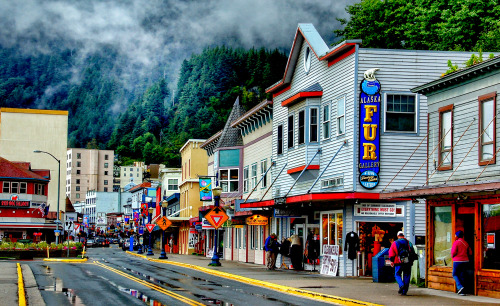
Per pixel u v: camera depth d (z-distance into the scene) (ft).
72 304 53.83
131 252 249.14
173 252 263.08
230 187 151.84
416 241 89.15
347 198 88.12
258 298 60.54
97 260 163.94
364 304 54.70
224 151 153.69
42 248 193.57
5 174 265.54
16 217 265.34
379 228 91.35
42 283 75.82
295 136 109.60
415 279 73.31
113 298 58.75
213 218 115.24
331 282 77.71
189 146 220.43
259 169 136.05
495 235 60.39
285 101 110.73
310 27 110.32
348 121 92.79
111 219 639.76
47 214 276.21
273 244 105.50
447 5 145.07
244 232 145.48
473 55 92.07
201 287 71.87
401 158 90.48
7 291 61.77
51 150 324.60
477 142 65.21
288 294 65.87
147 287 70.74
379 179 89.81
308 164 102.22
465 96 68.13
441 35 137.90
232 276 88.79
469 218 65.98
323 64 103.40
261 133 136.15
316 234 103.91
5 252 177.27
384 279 77.66
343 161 93.71
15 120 320.70
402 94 91.50
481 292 61.41
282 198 100.63
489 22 128.16
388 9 163.53
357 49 91.81
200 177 160.56
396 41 161.38
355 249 89.10
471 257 65.31
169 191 270.05
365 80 90.94
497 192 57.93
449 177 69.51
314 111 104.01
